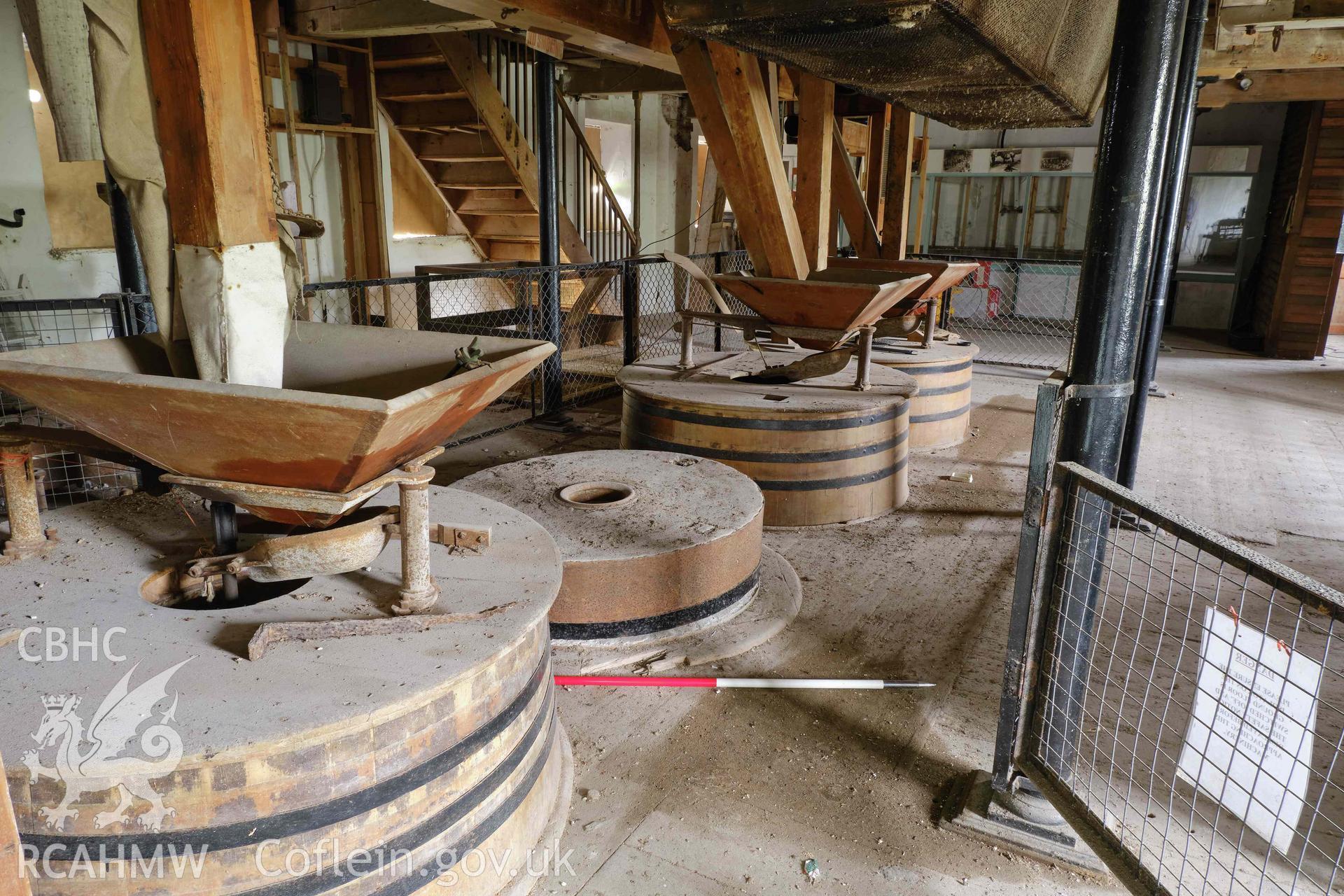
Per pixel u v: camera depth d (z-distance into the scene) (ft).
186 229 6.92
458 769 6.26
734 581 11.48
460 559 7.71
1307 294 34.88
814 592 12.92
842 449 15.25
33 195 22.47
